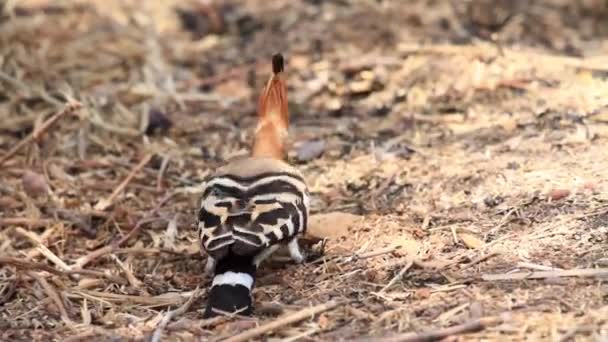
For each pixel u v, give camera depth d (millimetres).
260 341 8391
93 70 15500
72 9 17828
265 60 15898
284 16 17297
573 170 10992
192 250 10414
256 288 9430
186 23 17438
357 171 12109
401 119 13500
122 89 14906
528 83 13820
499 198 10641
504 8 16859
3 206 11625
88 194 12078
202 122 14070
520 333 8055
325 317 8664
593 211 9969
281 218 8805
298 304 9000
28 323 9203
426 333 8109
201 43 16859
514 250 9500
